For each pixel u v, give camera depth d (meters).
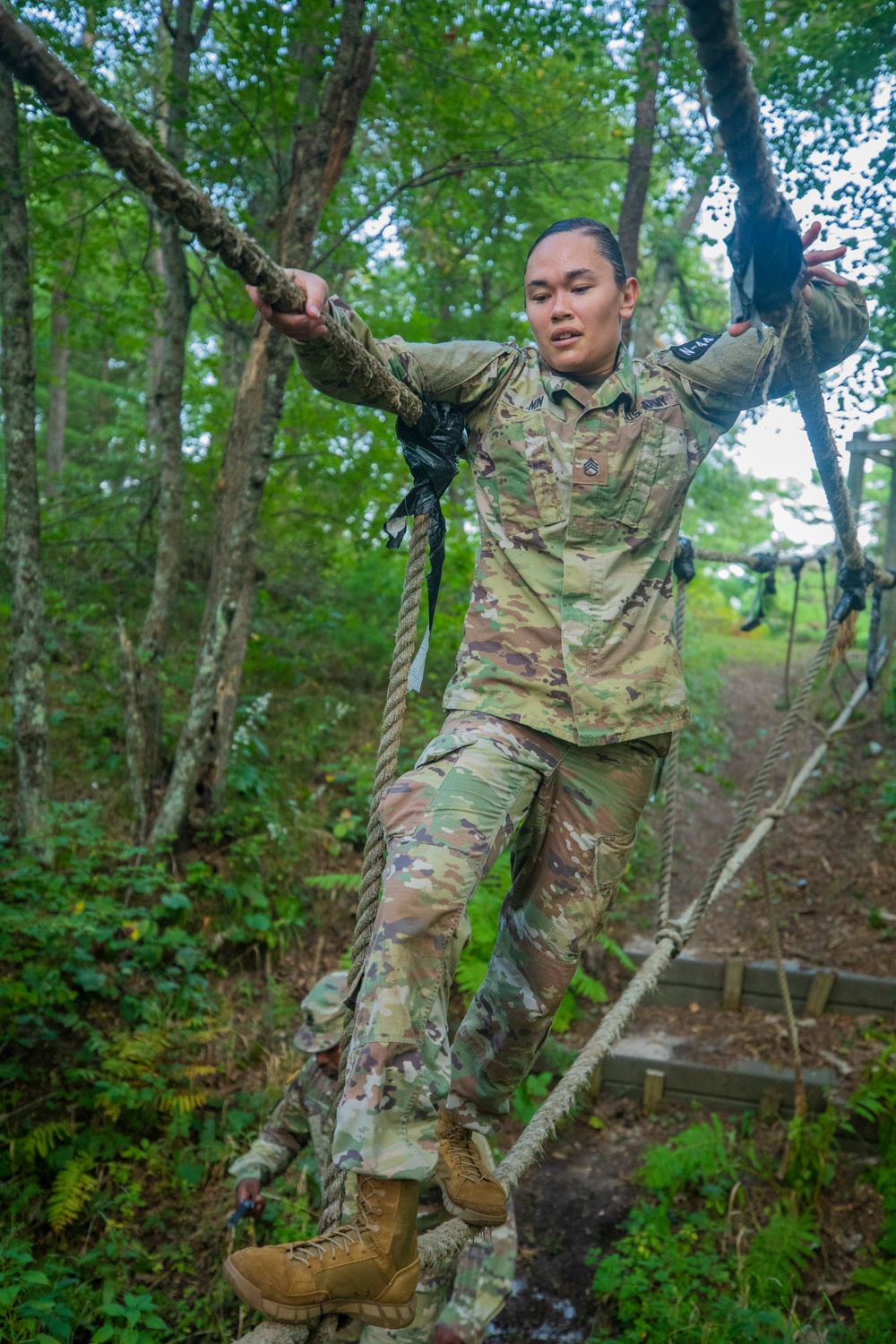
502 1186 1.82
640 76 5.19
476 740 1.65
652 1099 5.65
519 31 5.41
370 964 1.42
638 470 1.81
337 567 10.09
